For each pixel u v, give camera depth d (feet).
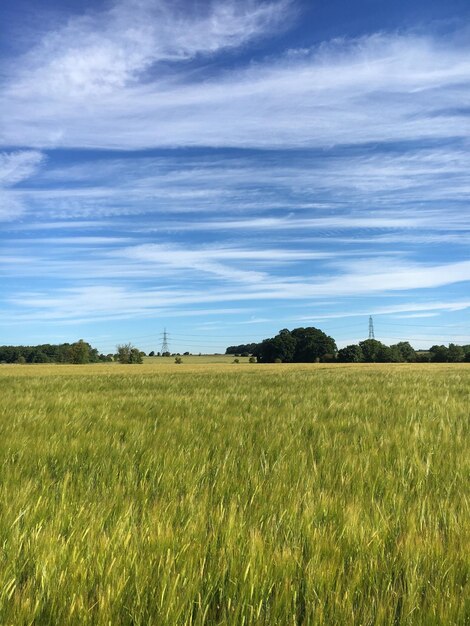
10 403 35.60
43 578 7.62
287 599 7.23
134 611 7.00
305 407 31.17
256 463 15.60
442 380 64.95
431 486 13.33
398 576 7.98
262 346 366.43
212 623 7.05
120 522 9.68
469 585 7.38
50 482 13.26
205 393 44.11
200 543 8.67
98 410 30.17
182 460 15.67
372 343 354.95
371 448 17.54
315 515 10.41
